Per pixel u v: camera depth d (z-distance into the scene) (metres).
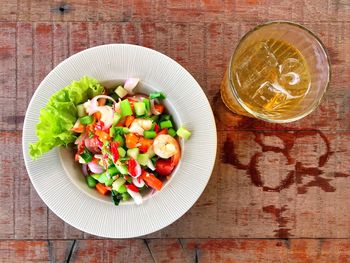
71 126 0.45
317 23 0.51
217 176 0.52
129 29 0.51
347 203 0.52
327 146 0.52
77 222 0.47
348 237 0.52
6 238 0.51
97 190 0.48
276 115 0.45
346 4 0.51
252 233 0.52
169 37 0.51
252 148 0.52
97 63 0.47
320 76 0.44
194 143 0.47
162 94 0.47
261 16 0.51
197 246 0.52
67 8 0.51
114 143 0.45
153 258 0.52
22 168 0.51
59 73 0.46
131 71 0.47
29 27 0.51
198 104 0.47
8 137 0.51
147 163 0.46
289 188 0.52
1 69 0.51
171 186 0.47
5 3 0.51
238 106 0.47
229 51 0.51
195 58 0.51
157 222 0.47
